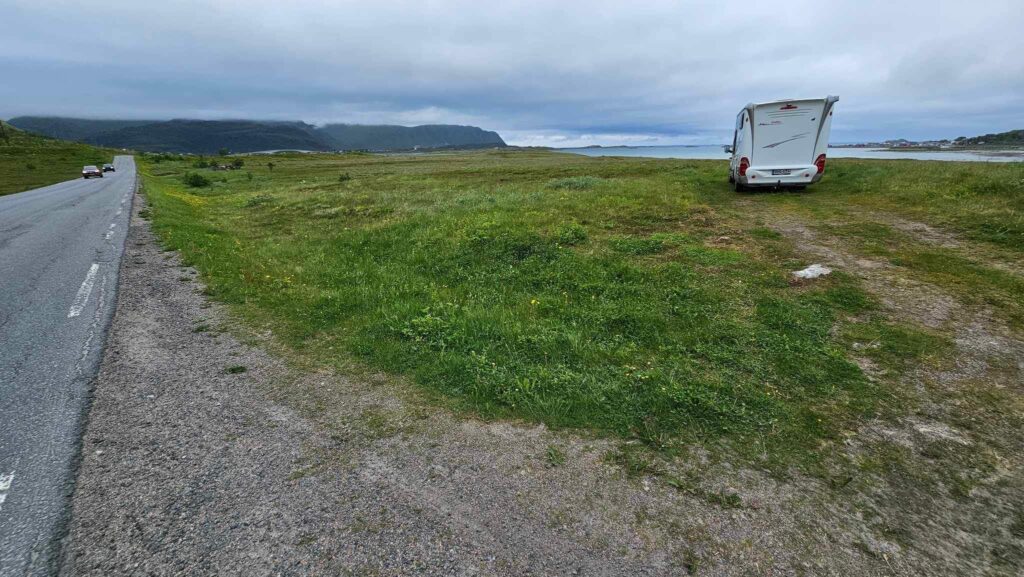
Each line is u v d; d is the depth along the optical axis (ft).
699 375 12.98
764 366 13.46
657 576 6.96
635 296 19.58
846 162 77.41
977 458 9.61
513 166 163.53
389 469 9.25
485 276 23.22
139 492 8.50
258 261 27.40
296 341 15.74
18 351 14.58
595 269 23.00
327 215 50.49
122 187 97.09
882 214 34.42
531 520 7.95
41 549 7.21
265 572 6.91
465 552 7.29
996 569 7.14
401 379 13.07
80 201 68.44
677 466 9.40
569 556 7.26
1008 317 16.35
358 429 10.65
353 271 24.85
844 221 32.68
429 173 135.54
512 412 11.37
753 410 11.28
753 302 18.37
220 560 7.11
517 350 14.64
